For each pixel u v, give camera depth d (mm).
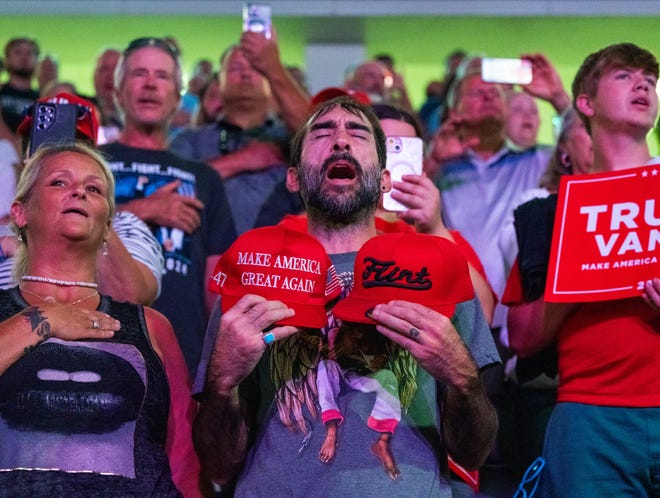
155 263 3262
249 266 2443
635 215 2830
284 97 4184
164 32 8016
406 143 3188
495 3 7840
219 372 2377
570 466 2836
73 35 8062
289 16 7898
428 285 2424
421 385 2516
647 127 3115
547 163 4184
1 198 3453
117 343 2584
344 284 2566
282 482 2410
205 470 2557
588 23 7734
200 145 4457
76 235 2688
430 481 2408
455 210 4160
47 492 2365
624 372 2838
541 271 3105
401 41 8172
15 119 5281
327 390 2469
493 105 4262
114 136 4648
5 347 2475
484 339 2590
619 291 2797
